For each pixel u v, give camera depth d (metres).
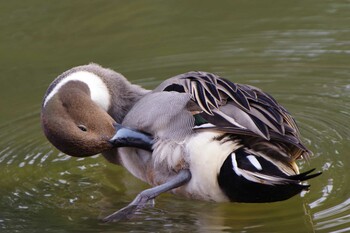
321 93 14.09
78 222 10.62
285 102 13.89
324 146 12.28
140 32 16.84
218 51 15.91
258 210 10.77
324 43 15.80
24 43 16.61
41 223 10.61
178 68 15.40
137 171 11.57
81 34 16.88
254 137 10.37
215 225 10.47
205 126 10.40
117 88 11.96
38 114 13.99
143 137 10.78
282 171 10.03
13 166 12.44
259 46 15.92
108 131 10.94
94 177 12.12
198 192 10.69
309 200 10.81
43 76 15.27
